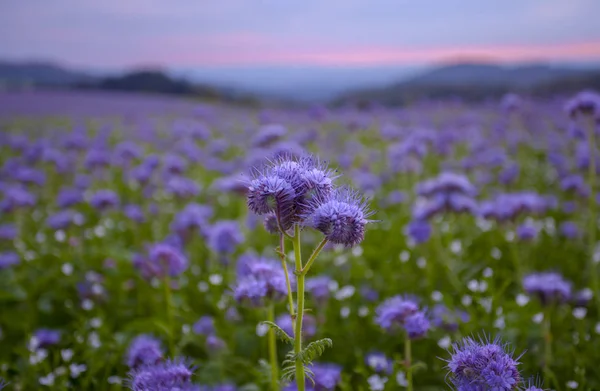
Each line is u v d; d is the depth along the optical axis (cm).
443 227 75
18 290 59
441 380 42
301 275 27
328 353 47
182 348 48
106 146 148
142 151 144
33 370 43
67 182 121
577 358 42
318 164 28
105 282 62
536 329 47
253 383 42
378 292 59
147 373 30
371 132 176
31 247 77
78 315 53
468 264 62
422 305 55
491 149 132
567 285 43
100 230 79
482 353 25
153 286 59
